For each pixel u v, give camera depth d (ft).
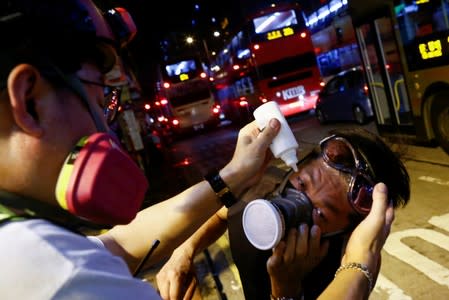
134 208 2.41
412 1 17.66
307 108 44.19
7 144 2.18
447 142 18.43
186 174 34.17
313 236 3.43
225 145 45.88
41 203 2.29
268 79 43.42
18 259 1.96
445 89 17.44
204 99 62.13
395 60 20.58
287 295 3.57
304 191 3.67
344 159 3.70
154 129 50.93
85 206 2.16
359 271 3.00
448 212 13.08
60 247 2.04
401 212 13.99
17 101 2.06
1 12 2.09
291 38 43.32
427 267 10.43
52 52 2.24
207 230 5.32
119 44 2.83
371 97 24.36
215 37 75.10
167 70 61.57
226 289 11.89
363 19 22.17
